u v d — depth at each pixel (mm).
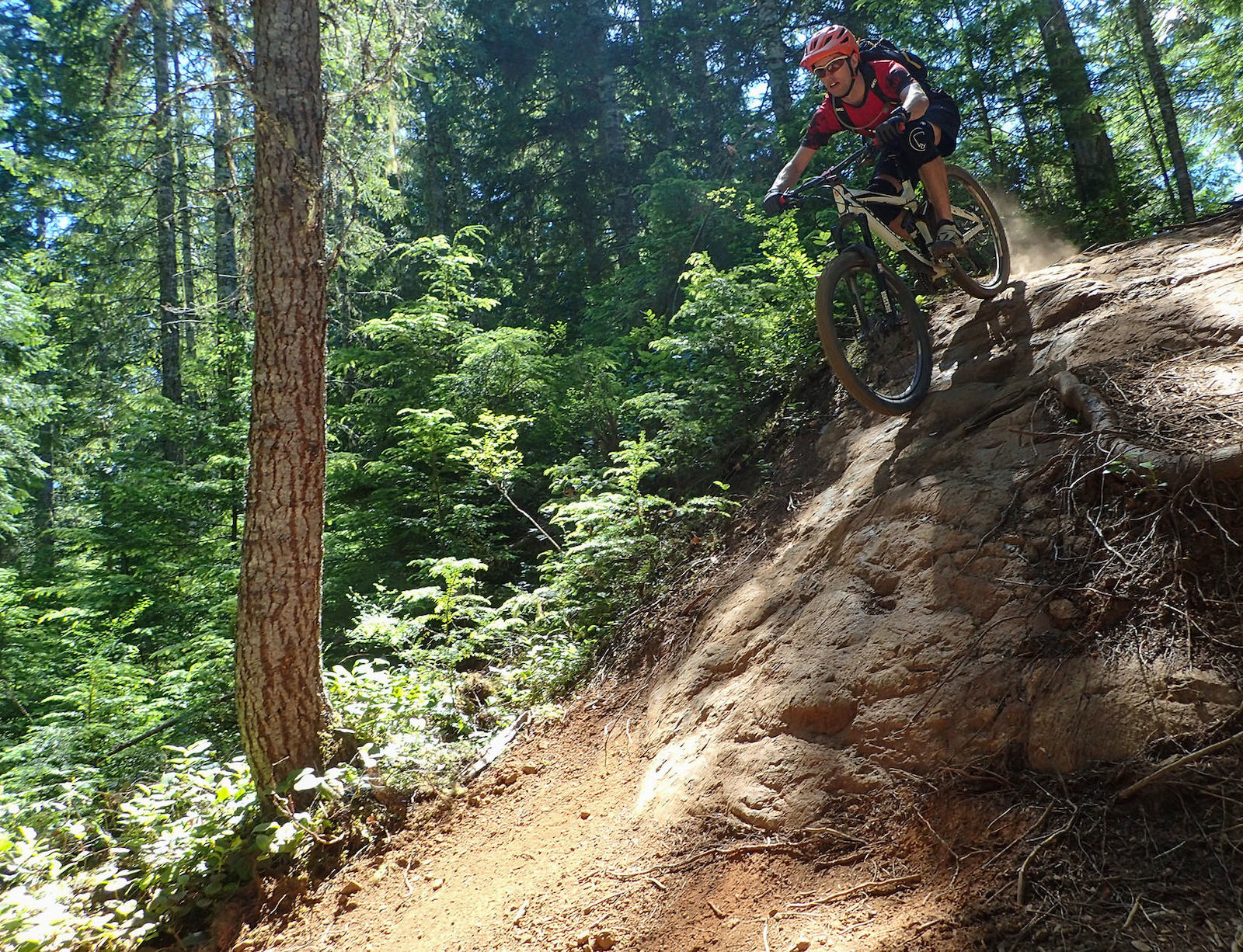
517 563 7969
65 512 18641
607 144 17609
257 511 4660
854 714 3094
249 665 4719
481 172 18469
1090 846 2246
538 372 8711
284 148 4613
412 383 9023
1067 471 3234
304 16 4738
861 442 4961
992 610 3006
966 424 4047
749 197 11203
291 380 4629
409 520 7879
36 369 11578
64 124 14805
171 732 6715
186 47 5082
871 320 5332
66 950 3795
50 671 9031
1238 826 2092
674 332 8867
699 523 6117
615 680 5160
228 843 4496
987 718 2713
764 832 2992
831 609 3600
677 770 3598
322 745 4891
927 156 4441
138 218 14031
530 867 3674
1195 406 3092
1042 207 8219
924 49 8656
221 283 13031
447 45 15875
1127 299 4023
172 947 4020
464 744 5148
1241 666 2369
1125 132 11945
